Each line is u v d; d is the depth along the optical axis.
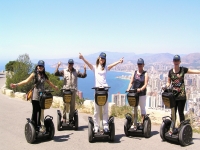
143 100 7.03
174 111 6.29
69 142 6.59
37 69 6.61
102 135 6.42
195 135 7.38
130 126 7.14
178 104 6.39
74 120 8.14
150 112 9.39
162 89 6.45
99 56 6.77
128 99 6.75
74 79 8.38
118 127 8.65
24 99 18.36
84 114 11.64
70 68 8.41
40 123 6.75
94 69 6.80
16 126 8.66
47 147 6.16
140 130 6.96
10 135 7.39
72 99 8.25
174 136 6.23
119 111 11.29
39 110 6.64
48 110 12.57
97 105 6.48
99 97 6.10
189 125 6.18
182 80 6.34
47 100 6.31
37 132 6.56
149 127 7.00
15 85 6.32
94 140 6.63
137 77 7.00
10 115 10.97
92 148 6.03
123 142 6.51
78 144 6.38
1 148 6.12
